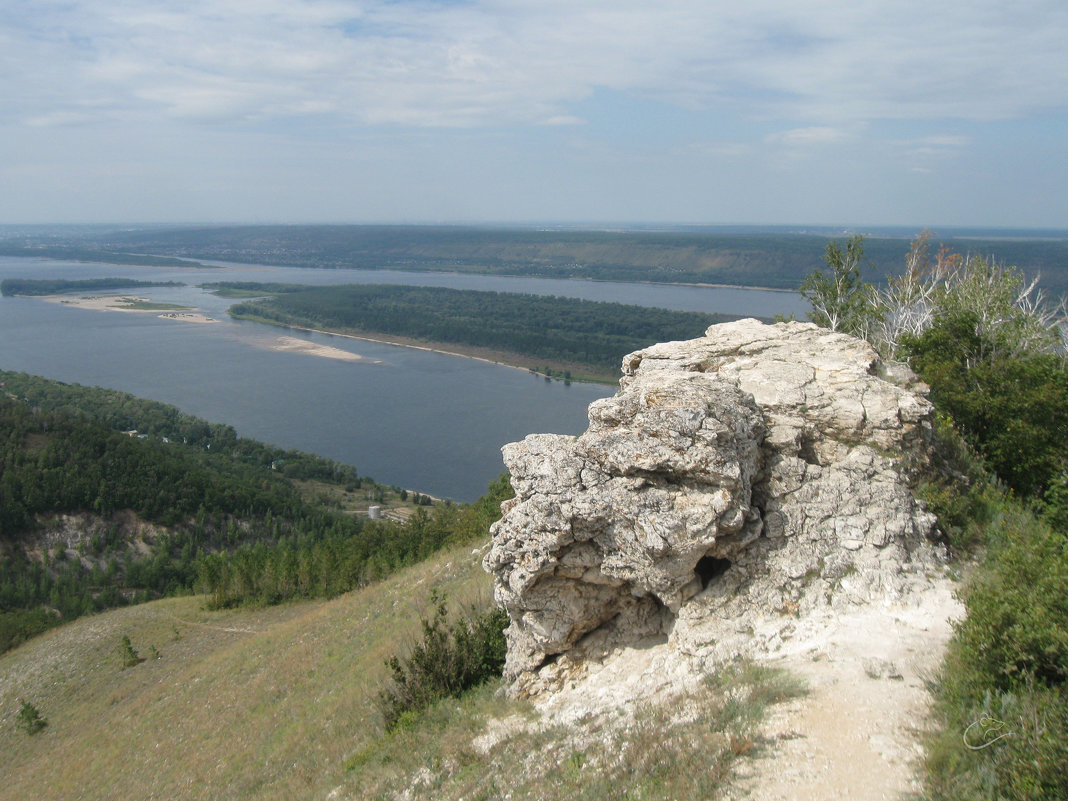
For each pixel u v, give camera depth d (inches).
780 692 373.4
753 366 594.2
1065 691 317.1
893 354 948.0
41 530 3174.2
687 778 332.8
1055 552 366.6
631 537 462.9
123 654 1568.7
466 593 898.1
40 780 1056.8
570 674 506.6
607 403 514.9
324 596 1838.1
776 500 486.9
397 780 506.0
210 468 3971.5
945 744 304.3
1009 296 986.7
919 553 461.7
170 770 870.4
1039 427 669.3
